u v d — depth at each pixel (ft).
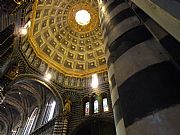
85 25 84.07
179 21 5.09
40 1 69.92
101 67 75.05
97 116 55.72
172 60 6.99
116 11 14.66
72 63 79.05
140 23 10.96
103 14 17.76
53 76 70.90
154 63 8.00
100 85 67.05
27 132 69.31
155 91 6.87
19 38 58.70
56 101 65.05
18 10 46.11
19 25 52.26
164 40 7.22
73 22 83.71
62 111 60.59
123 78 8.82
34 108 83.30
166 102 6.27
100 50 80.43
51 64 74.02
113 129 55.31
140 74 8.04
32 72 65.57
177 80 6.84
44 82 66.85
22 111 86.79
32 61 67.92
